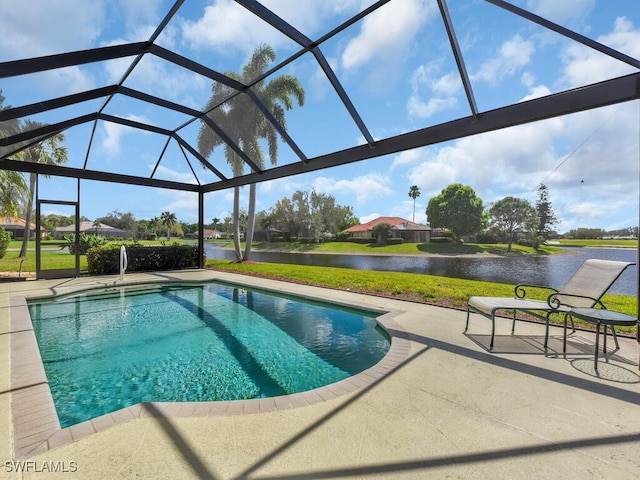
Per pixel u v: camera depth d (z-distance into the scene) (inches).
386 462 69.9
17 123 228.5
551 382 109.9
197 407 92.6
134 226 1060.5
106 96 233.9
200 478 64.6
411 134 194.9
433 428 83.0
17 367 120.1
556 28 131.6
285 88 276.1
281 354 166.6
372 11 156.3
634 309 205.2
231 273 422.3
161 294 313.3
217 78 222.1
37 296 263.1
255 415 88.9
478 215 1302.9
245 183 349.7
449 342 151.5
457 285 317.4
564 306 152.3
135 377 140.9
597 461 70.8
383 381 110.6
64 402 120.0
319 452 73.2
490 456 72.2
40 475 64.9
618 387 106.3
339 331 203.2
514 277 461.1
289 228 1702.8
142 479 64.1
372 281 347.9
